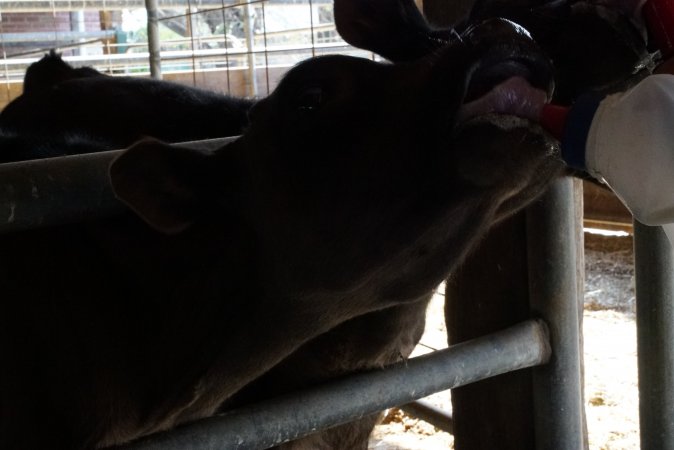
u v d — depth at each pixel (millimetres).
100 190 1824
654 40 1584
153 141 1938
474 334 2781
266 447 1989
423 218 1795
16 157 2402
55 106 3205
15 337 2107
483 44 1570
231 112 3072
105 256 2227
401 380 2223
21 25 13492
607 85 1761
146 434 2082
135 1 9766
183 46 10719
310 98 1866
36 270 2145
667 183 1393
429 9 2629
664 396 2381
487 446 2824
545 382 2564
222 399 2359
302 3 8992
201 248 2195
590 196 6305
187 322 2207
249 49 6750
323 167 1878
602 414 4582
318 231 1958
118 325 2201
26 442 2096
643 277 2348
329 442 2762
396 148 1745
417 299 2113
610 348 5609
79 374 2133
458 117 1613
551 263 2500
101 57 9523
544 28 1800
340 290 2051
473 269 2740
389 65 1841
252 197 2084
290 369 2430
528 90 1564
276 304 2172
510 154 1577
